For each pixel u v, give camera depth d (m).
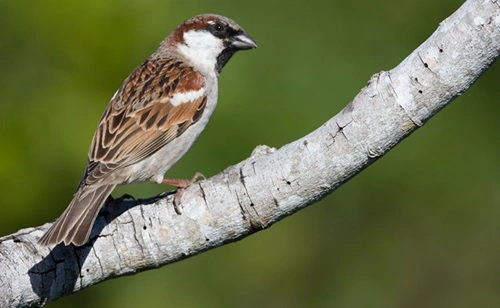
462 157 14.84
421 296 16.16
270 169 7.57
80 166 13.24
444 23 7.15
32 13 13.45
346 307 16.22
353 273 16.25
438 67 7.14
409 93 7.22
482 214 15.16
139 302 14.64
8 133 13.35
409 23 14.62
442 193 15.00
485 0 7.01
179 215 7.73
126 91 9.53
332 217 15.94
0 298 7.41
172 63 9.90
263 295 16.17
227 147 13.67
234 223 7.70
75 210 7.99
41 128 13.38
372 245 16.08
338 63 14.16
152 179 9.40
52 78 13.55
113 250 7.75
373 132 7.33
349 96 14.04
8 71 13.59
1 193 13.29
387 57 14.39
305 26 14.26
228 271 15.55
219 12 14.04
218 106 13.75
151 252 7.78
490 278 15.95
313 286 16.36
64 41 13.48
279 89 13.92
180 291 14.92
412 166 14.83
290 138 13.77
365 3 14.54
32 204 13.35
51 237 7.57
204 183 7.75
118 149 9.08
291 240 16.19
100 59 13.48
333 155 7.43
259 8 14.21
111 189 8.88
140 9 13.62
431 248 15.89
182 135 9.57
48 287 7.62
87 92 13.45
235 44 10.22
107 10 13.46
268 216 7.66
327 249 16.25
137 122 9.29
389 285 16.14
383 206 15.48
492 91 15.07
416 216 15.43
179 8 13.84
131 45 13.52
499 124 15.01
